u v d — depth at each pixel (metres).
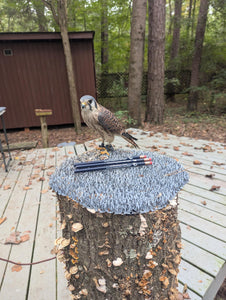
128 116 5.87
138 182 1.18
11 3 7.04
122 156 1.58
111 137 1.68
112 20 9.20
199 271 1.53
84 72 6.73
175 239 1.27
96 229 1.06
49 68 6.55
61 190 1.15
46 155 3.93
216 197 2.37
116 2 8.57
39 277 1.59
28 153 4.09
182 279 1.48
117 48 10.09
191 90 7.77
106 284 1.15
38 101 6.82
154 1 5.29
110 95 8.80
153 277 1.17
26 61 6.36
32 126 7.06
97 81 8.62
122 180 1.21
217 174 2.83
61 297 1.44
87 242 1.12
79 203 1.05
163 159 1.51
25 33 5.75
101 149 1.70
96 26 9.73
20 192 2.72
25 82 6.56
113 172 1.32
